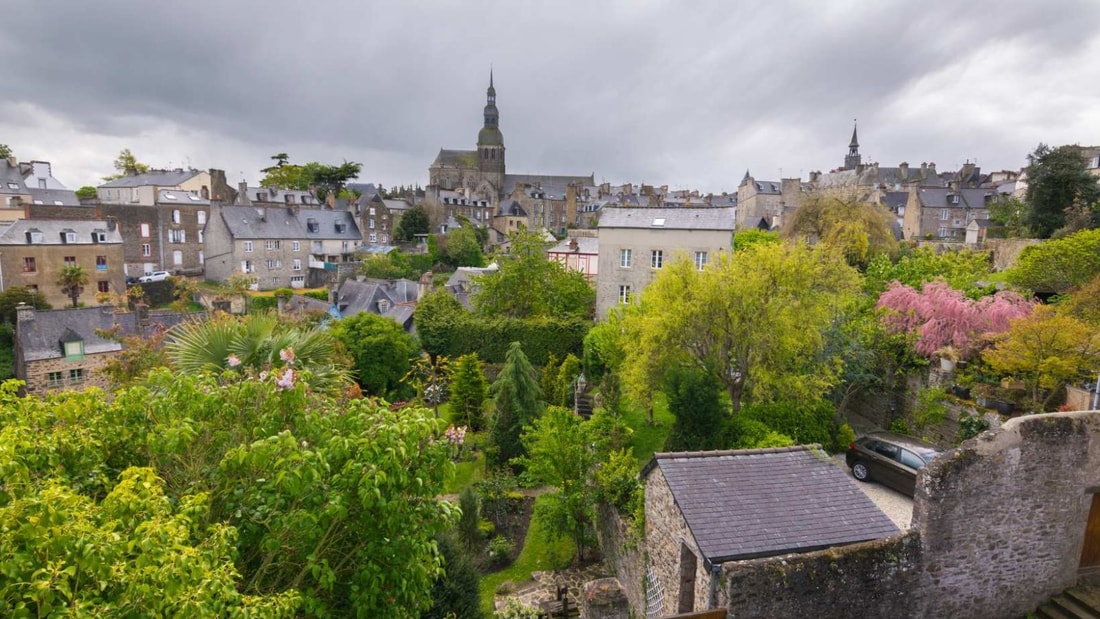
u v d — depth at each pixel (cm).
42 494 447
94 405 691
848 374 2003
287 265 6462
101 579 421
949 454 924
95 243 4906
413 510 681
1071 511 966
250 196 7838
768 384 1930
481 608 1180
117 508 483
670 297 2053
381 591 672
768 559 877
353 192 8819
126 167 9406
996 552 946
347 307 4438
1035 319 1662
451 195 9969
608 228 3566
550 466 1622
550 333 3578
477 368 2608
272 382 735
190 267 6500
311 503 617
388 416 696
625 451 1720
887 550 905
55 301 4731
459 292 4788
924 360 1989
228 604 522
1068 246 2378
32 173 7094
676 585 1089
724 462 1177
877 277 2834
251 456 604
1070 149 3712
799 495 1105
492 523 1797
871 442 1711
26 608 403
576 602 1355
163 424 669
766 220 6688
